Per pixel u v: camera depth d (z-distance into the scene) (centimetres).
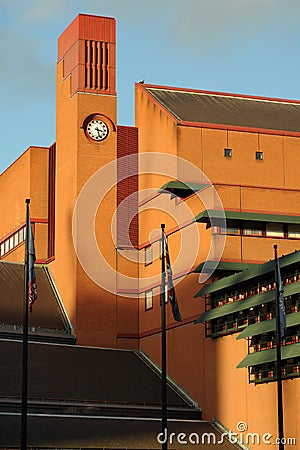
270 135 9831
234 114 10200
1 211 11719
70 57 10394
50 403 8181
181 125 9575
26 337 6256
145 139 10131
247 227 8738
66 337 9712
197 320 8438
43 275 10481
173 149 9569
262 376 7706
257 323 7712
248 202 8856
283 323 6359
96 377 8938
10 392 8194
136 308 9981
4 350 8975
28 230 6400
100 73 10288
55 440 7381
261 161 9762
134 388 8862
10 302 9850
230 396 8112
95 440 7512
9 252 11275
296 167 9856
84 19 10312
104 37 10356
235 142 9719
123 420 8062
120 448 7444
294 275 7669
